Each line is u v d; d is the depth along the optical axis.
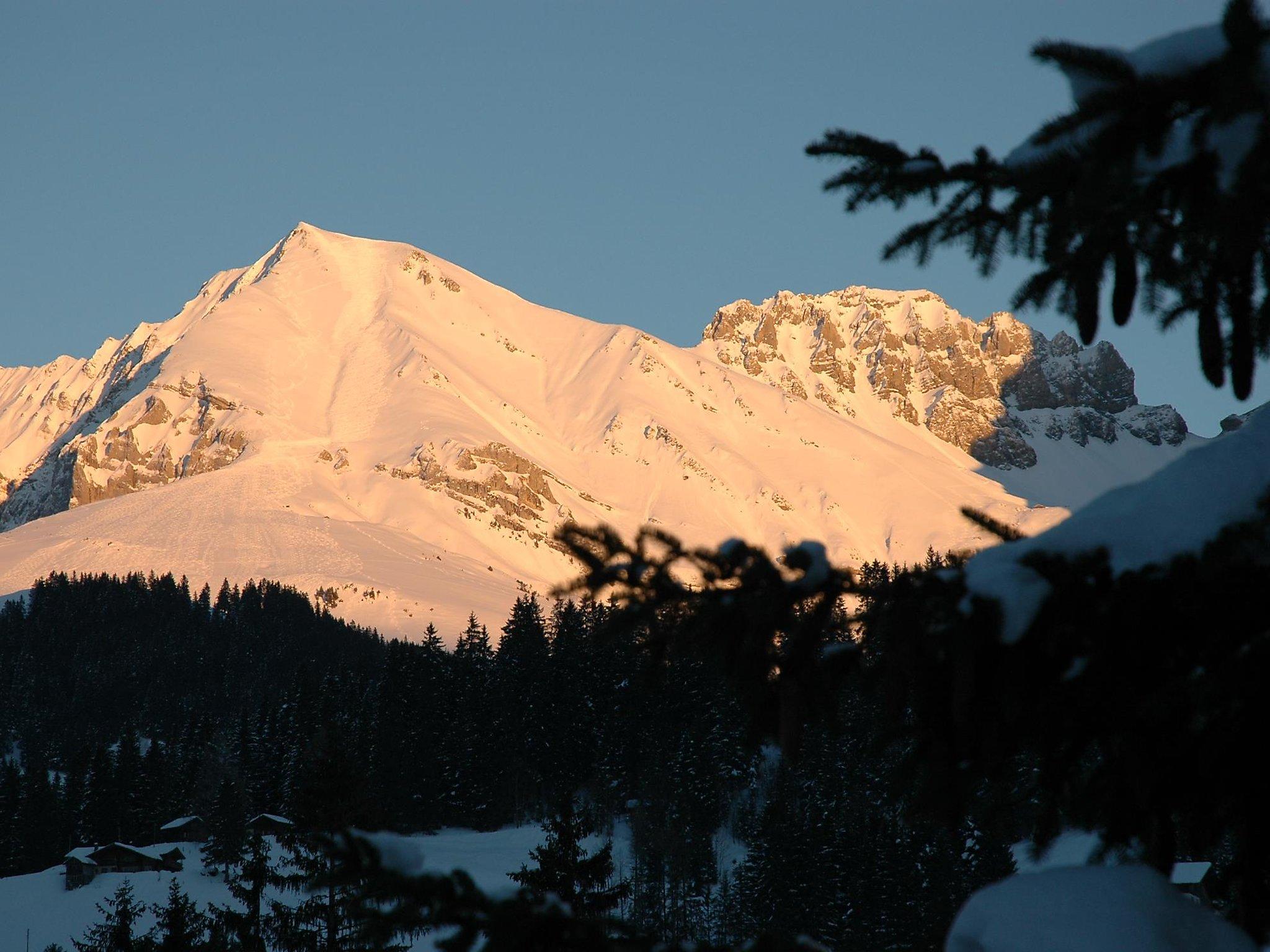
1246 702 14.23
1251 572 14.11
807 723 16.31
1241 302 15.58
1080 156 14.27
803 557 15.80
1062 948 13.24
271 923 104.38
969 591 14.31
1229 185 13.05
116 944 115.31
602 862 106.75
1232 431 16.20
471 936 16.12
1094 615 14.28
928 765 16.16
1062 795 16.14
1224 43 13.21
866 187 17.44
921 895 136.50
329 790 119.06
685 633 16.53
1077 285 16.17
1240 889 16.17
